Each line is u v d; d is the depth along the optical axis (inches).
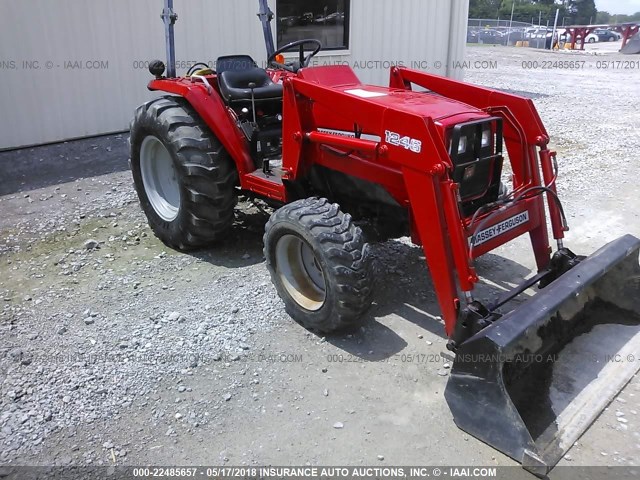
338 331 132.5
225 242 183.6
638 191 234.4
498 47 1171.3
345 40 373.7
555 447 100.4
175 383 117.6
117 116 303.4
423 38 422.9
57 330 134.5
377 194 138.3
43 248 179.3
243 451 101.6
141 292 152.4
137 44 298.2
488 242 122.5
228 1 316.8
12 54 263.1
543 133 135.7
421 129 112.2
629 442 104.3
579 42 1336.1
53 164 261.6
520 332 101.5
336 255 120.7
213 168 159.9
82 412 109.8
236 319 139.4
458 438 105.1
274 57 176.2
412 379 119.8
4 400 112.3
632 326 132.2
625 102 459.8
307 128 143.3
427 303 147.7
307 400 113.7
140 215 206.5
